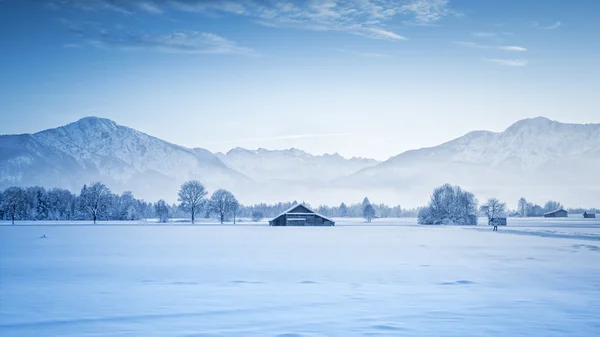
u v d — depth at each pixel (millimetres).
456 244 59344
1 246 54969
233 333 15477
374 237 77312
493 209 167375
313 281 27141
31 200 195250
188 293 23047
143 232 95062
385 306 19812
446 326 16359
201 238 73250
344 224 171125
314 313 18453
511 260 38781
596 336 15141
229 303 20516
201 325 16562
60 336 15195
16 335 15320
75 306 19859
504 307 19594
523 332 15586
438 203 163875
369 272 31188
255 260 38938
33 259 39594
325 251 48250
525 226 136500
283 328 16125
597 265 34938
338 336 15102
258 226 140375
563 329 15977
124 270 32250
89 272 31203
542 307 19578
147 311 18859
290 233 92062
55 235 81625
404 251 48281
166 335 15258
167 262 37344
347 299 21438
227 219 186125
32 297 21969
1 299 21453
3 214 189250
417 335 15227
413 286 25250
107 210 198375
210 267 34062
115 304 20297
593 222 182500
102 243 60562
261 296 22234
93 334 15414
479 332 15586
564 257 41281
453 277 28719
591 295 22531
